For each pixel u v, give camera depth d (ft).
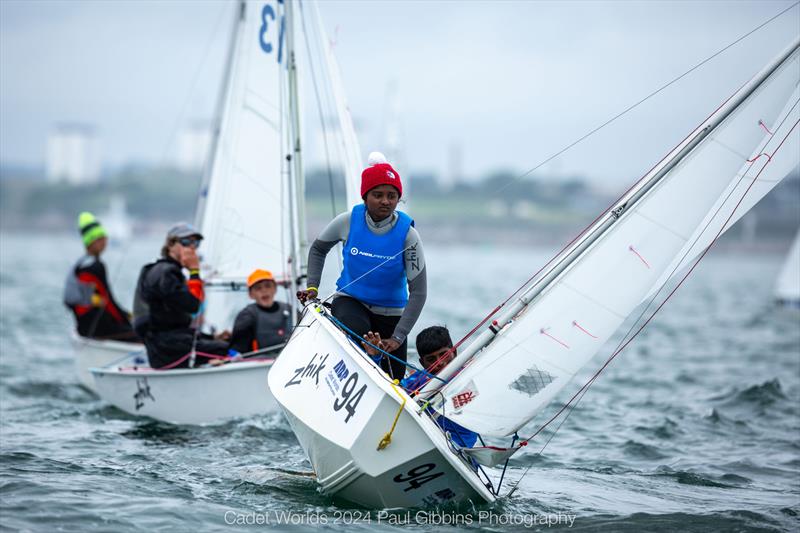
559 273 64.64
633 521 68.59
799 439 105.50
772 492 81.00
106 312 140.26
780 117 62.90
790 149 63.41
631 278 63.36
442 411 64.80
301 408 68.80
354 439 63.26
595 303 63.41
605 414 119.03
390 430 62.54
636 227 63.36
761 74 62.59
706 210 62.95
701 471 88.74
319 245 72.64
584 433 106.83
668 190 63.16
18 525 61.36
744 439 105.19
